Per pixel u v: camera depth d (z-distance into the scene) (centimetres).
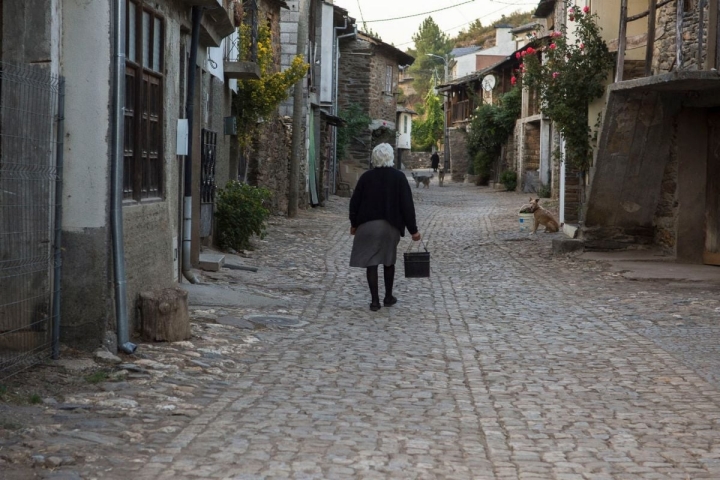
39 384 598
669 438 534
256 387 645
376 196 1022
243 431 522
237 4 1445
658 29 1474
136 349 705
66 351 670
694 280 1250
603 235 1588
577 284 1254
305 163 2614
